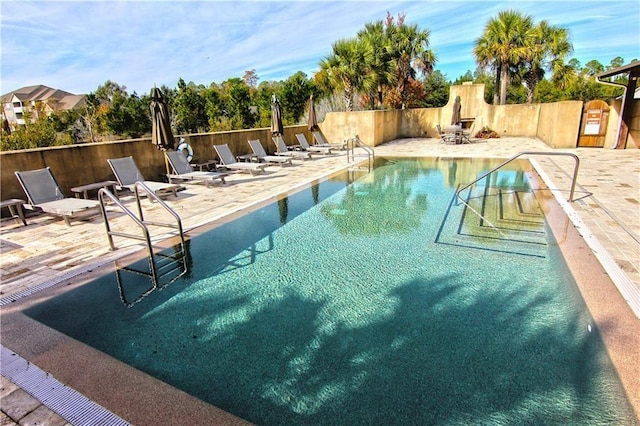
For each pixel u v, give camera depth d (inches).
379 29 758.5
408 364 100.3
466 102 708.7
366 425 81.2
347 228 215.5
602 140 490.9
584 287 132.6
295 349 108.1
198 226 214.4
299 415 84.6
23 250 176.7
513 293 136.1
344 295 138.9
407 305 131.0
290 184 328.8
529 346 105.9
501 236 193.8
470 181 337.7
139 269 160.4
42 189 230.2
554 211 224.2
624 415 80.9
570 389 89.0
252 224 221.5
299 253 179.0
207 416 80.7
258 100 940.6
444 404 86.2
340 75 649.0
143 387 89.4
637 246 163.8
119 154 305.0
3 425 76.2
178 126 927.7
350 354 105.5
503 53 735.7
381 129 639.8
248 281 151.0
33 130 952.3
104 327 118.6
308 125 546.0
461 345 107.6
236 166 360.2
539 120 652.1
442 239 193.8
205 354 106.3
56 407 81.8
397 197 287.3
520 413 82.7
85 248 179.2
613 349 100.7
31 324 116.7
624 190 260.5
